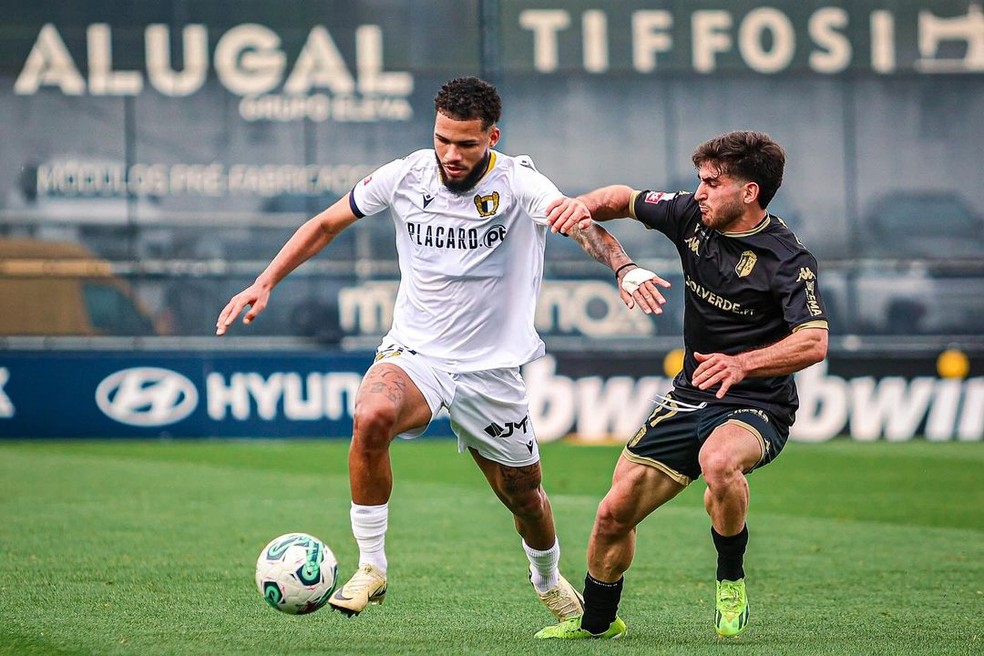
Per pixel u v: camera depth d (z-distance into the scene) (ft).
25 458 139.95
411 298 62.75
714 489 56.95
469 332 61.87
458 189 60.80
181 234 160.15
